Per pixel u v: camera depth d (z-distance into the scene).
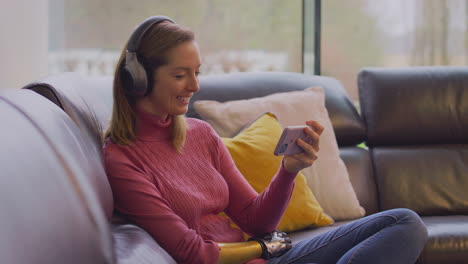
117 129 1.41
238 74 2.23
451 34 3.41
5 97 0.90
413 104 2.33
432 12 3.39
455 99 2.35
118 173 1.34
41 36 2.63
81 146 1.01
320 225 1.93
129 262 0.98
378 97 2.34
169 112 1.43
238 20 3.44
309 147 1.46
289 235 1.85
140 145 1.42
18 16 2.43
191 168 1.48
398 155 2.28
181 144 1.48
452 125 2.33
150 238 1.20
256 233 1.56
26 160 0.71
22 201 0.63
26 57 2.50
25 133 0.77
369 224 1.45
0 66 2.31
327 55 3.36
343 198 2.03
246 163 1.84
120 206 1.34
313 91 2.20
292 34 3.43
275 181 1.53
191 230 1.34
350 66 3.37
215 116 1.99
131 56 1.38
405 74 2.39
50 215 0.67
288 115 2.08
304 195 1.89
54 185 0.72
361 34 3.36
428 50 3.41
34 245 0.60
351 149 2.30
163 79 1.40
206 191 1.48
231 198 1.58
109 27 3.41
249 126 1.95
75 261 0.67
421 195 2.21
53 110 1.01
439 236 1.78
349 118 2.29
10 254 0.56
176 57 1.39
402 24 3.38
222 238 1.49
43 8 2.64
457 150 2.31
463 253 1.76
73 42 3.40
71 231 0.69
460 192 2.22
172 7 3.42
